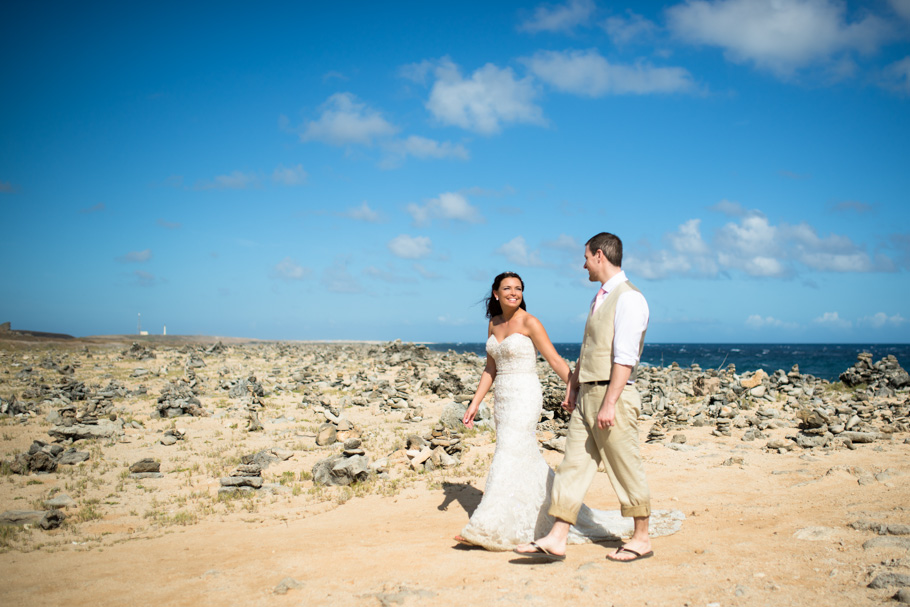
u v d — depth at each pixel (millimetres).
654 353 96812
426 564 4398
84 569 4820
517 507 4934
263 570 4461
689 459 8547
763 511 5527
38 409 14281
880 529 4539
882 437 9406
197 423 13031
